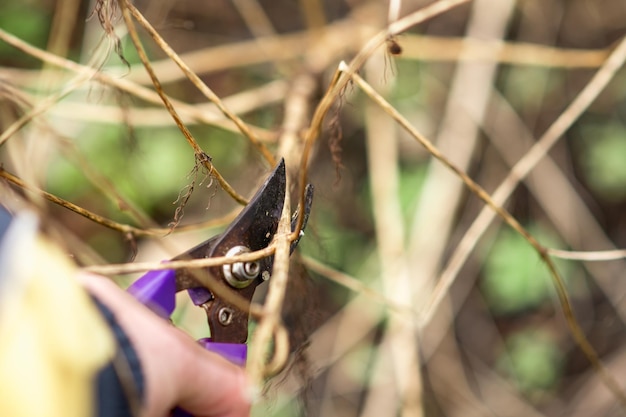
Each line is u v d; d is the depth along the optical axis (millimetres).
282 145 883
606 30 1480
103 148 1181
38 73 1019
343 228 1293
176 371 494
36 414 434
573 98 1438
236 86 1305
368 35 1203
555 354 1343
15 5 1335
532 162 915
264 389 732
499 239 1347
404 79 1369
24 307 449
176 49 1377
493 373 1330
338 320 1245
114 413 456
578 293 1375
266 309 516
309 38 1222
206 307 591
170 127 1228
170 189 1196
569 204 1359
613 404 1287
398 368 1059
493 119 1377
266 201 604
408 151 1353
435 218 1244
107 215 1166
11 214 481
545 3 1449
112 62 1125
